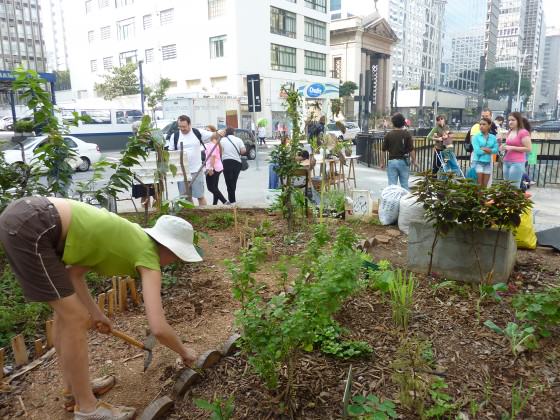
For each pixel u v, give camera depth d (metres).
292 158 6.42
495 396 2.89
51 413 2.87
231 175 9.31
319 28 49.69
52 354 3.47
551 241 5.97
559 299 3.44
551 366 3.19
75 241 2.46
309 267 3.25
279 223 7.18
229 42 41.06
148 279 2.59
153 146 5.81
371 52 70.38
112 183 5.53
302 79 47.31
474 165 9.27
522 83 105.38
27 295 2.42
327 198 7.80
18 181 5.42
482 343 3.49
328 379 3.05
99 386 2.98
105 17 52.28
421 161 15.13
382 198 7.04
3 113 20.12
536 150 12.21
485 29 133.25
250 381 3.03
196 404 2.64
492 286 4.14
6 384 3.12
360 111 42.50
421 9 109.44
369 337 3.57
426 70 115.75
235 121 35.06
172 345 2.73
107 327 2.94
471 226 4.44
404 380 2.85
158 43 47.50
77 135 26.05
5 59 118.19
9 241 2.32
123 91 45.44
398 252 5.71
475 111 95.69
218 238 6.43
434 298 4.26
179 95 36.19
